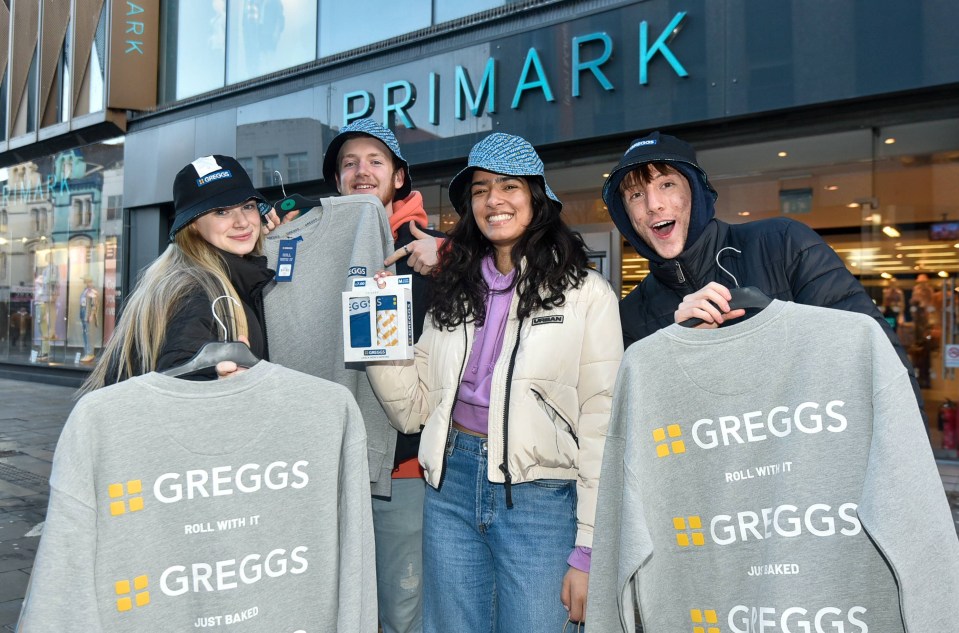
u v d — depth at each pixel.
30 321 13.92
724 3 5.60
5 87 14.31
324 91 8.30
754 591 1.50
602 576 1.62
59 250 12.95
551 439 1.85
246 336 1.87
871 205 5.67
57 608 1.29
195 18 10.20
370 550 1.61
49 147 12.96
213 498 1.49
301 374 1.60
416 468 2.36
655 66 5.92
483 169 1.92
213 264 1.90
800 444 1.47
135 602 1.42
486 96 6.87
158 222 10.93
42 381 13.27
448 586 1.98
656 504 1.58
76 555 1.32
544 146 6.62
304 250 2.35
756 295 1.57
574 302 1.90
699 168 1.93
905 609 1.27
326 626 1.56
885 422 1.36
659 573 1.58
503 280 2.03
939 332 5.74
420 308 2.38
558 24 6.39
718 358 1.56
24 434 8.16
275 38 8.96
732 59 5.59
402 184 2.80
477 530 1.94
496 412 1.85
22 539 4.43
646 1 5.93
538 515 1.87
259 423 1.53
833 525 1.43
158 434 1.46
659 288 2.13
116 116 10.91
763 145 5.84
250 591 1.50
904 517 1.30
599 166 6.58
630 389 1.59
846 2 5.15
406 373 2.07
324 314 2.33
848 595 1.41
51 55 12.75
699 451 1.56
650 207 1.95
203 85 10.02
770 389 1.52
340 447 1.61
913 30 4.95
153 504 1.45
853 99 5.23
